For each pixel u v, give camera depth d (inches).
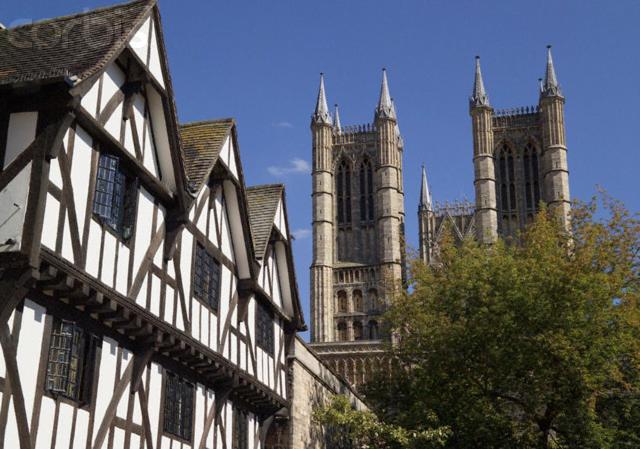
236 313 857.5
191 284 733.3
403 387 1327.5
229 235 858.8
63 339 536.4
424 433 1015.6
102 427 585.6
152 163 682.2
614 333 1127.6
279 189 1034.7
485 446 1170.6
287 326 1053.8
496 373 1153.4
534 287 1130.0
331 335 4170.8
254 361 892.6
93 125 569.3
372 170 4458.7
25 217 492.4
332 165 4488.2
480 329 1151.6
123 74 634.8
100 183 583.8
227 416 848.9
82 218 555.2
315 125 4498.0
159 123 682.8
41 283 516.7
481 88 4301.2
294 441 1034.7
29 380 501.7
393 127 4431.6
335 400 1098.7
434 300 1309.1
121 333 625.9
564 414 1146.7
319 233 4323.3
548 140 4170.8
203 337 756.6
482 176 4183.1
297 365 1077.8
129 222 631.2
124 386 623.5
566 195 4094.5
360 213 4409.5
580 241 1315.2
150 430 660.7
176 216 700.7
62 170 534.9
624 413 1188.5
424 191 4407.0
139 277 639.1
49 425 517.3
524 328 1122.7
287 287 1047.6
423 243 4281.5
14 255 481.4
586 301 1129.4
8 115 530.3
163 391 692.1
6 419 472.7
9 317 484.1
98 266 576.4
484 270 1219.9
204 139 830.5
